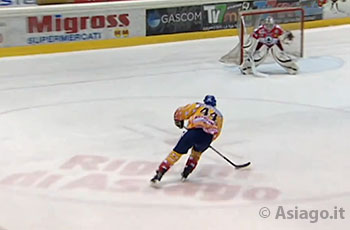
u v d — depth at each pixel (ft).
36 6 106.42
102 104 69.10
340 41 118.21
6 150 51.08
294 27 88.99
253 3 128.57
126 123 59.93
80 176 43.88
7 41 104.32
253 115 62.13
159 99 71.15
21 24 104.53
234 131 55.77
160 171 40.88
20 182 42.73
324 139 52.85
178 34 121.19
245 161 46.78
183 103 68.69
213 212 36.60
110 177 43.47
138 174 44.01
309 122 58.90
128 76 87.30
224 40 121.90
